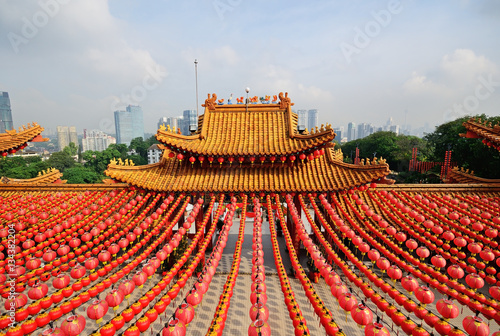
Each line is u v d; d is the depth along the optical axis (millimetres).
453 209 15297
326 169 17391
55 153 94125
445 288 9836
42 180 22734
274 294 15859
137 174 17672
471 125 18656
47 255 11555
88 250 14297
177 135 17156
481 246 11383
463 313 13484
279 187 16328
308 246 11258
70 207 16797
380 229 14297
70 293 9820
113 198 17406
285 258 20000
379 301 8922
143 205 17219
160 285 9914
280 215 15336
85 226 14781
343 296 8305
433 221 13914
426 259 16219
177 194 17156
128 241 12984
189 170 18062
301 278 9906
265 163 17828
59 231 13758
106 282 10273
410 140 75938
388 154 80000
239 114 19984
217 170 17906
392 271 9805
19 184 19406
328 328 7574
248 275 17656
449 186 17750
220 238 12805
